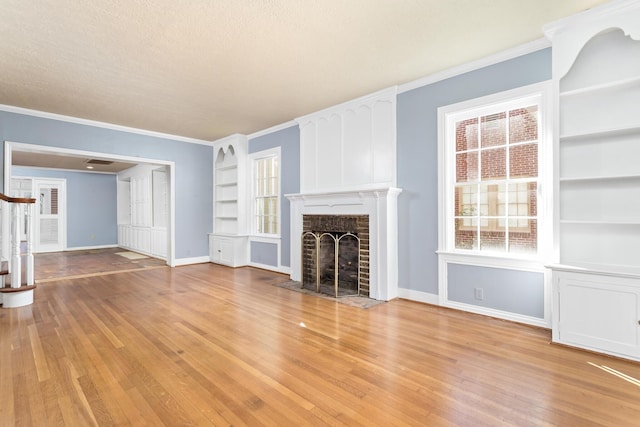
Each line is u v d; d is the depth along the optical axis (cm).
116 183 1061
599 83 263
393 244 399
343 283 468
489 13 250
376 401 188
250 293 436
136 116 511
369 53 312
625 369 221
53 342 273
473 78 338
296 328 305
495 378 212
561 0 234
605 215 261
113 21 253
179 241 658
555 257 268
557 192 266
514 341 271
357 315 342
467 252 348
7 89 392
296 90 407
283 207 570
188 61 323
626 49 253
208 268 627
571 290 255
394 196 399
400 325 312
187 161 668
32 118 477
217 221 711
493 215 335
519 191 318
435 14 250
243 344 269
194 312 355
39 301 400
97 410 180
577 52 253
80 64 327
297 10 241
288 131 556
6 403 187
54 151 498
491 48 305
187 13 244
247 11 242
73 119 515
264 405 185
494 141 334
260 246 623
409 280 395
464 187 357
